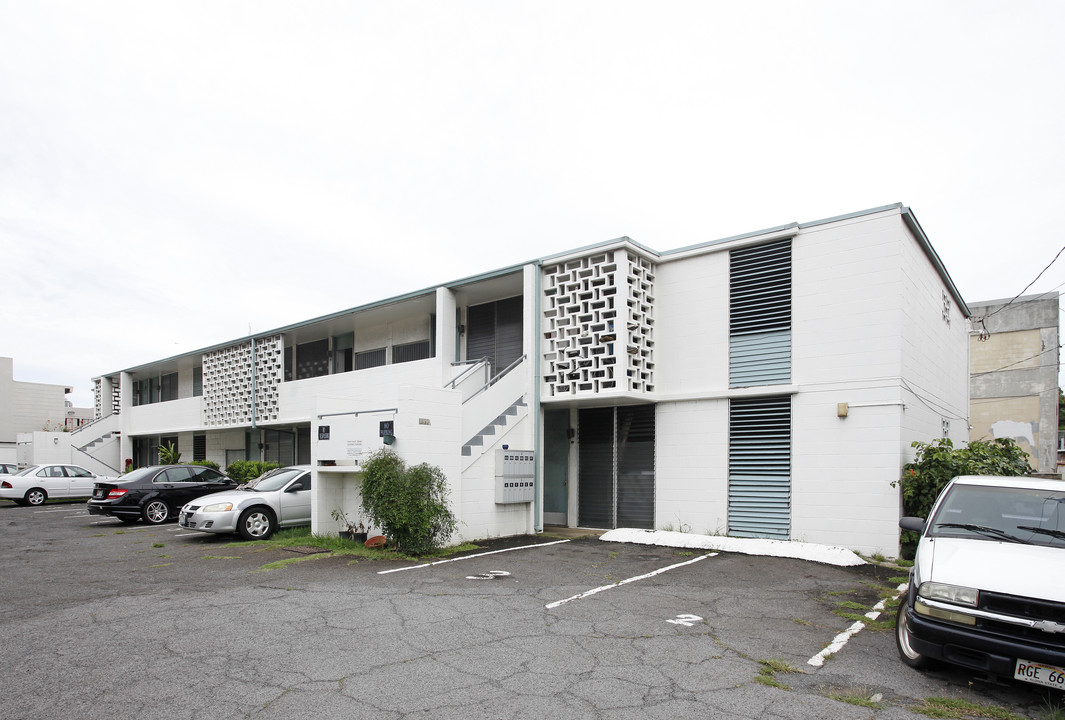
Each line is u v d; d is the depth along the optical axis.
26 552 11.09
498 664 5.14
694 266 12.66
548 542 11.73
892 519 10.07
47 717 4.14
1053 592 4.46
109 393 32.28
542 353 13.58
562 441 14.56
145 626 6.24
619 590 7.82
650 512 12.86
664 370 12.87
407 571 9.02
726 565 9.43
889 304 10.41
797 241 11.44
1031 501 5.72
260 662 5.18
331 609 6.87
